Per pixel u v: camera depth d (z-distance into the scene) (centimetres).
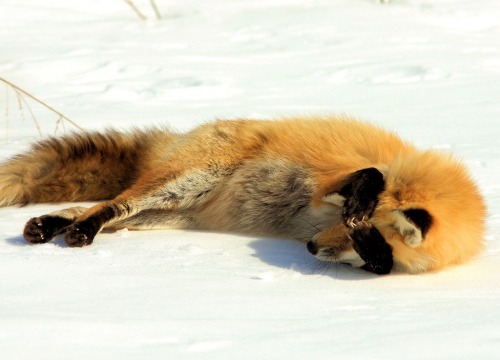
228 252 886
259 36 2420
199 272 780
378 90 1828
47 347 524
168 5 2905
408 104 1692
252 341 558
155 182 998
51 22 2636
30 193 1099
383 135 996
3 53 2184
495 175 1201
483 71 1989
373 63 2075
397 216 807
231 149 1027
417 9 2744
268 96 1775
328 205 913
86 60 2094
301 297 704
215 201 1027
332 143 982
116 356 513
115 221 964
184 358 515
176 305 654
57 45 2297
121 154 1130
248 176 1007
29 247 857
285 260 864
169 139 1130
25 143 1406
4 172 1093
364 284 776
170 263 814
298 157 984
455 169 885
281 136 1018
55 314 602
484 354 539
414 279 801
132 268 781
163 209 1013
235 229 1011
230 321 612
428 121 1548
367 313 654
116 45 2316
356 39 2345
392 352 541
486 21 2608
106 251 848
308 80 1934
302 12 2727
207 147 1030
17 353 511
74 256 823
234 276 773
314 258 877
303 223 963
